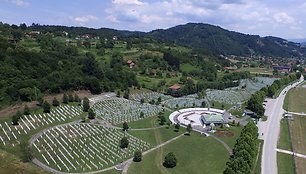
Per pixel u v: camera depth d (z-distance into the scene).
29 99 170.50
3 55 191.38
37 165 106.69
